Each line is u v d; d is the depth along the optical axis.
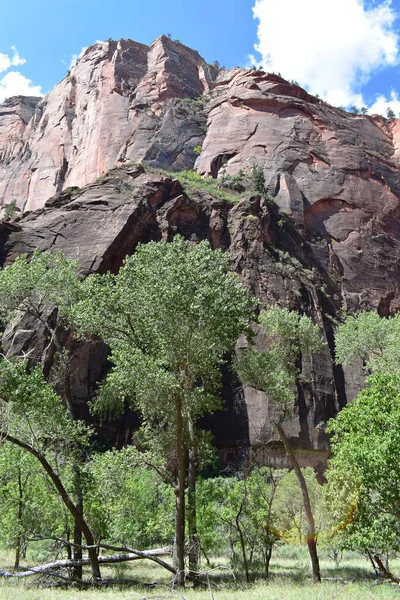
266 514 21.81
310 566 25.42
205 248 20.33
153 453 20.12
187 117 98.94
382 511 14.97
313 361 55.25
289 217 75.88
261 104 97.19
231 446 47.41
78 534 19.64
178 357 18.59
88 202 60.50
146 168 72.62
